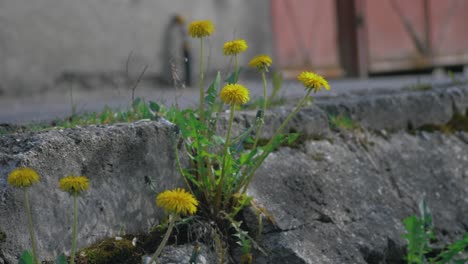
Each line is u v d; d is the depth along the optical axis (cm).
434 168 403
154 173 287
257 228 295
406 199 371
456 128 445
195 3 968
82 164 265
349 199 341
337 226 325
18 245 242
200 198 295
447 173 405
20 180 219
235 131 329
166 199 221
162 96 402
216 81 307
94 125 287
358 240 325
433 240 364
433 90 461
